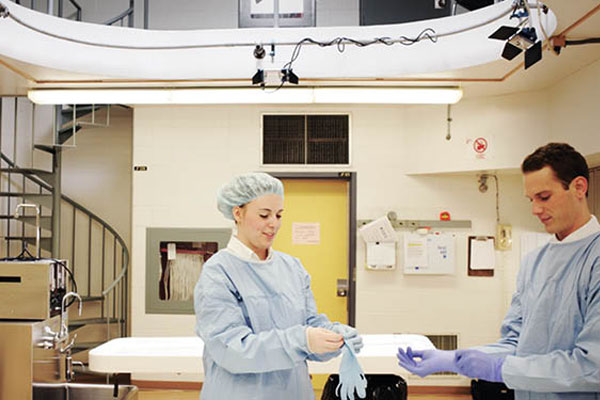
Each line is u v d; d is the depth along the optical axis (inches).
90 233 178.9
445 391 152.3
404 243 152.1
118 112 181.8
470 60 107.7
